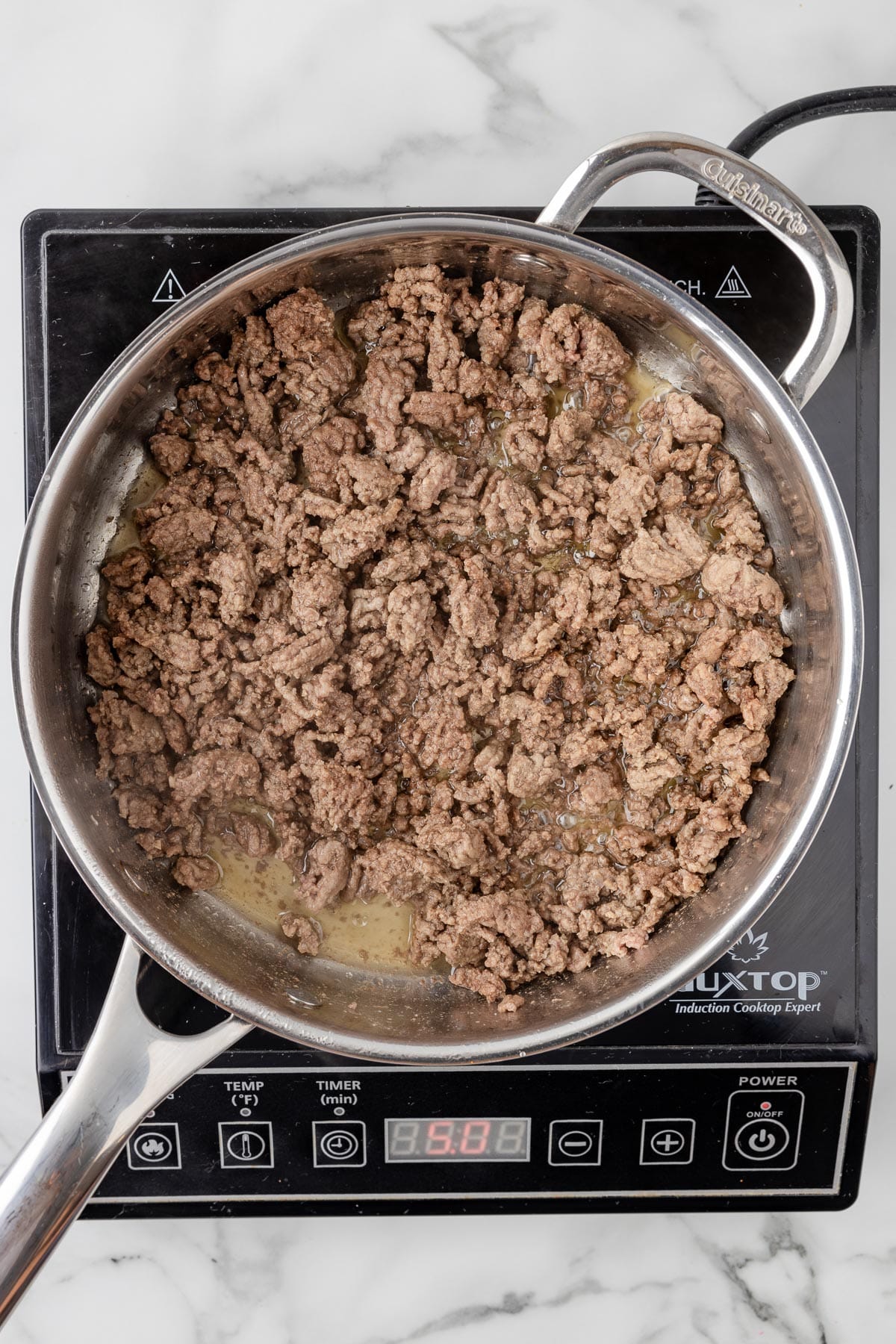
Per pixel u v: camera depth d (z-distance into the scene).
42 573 0.63
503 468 0.69
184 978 0.62
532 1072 0.70
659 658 0.68
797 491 0.65
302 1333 0.74
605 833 0.70
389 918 0.69
